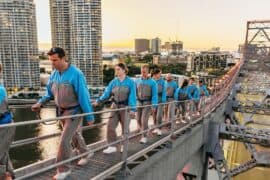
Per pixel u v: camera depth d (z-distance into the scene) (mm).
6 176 3066
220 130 12328
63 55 3643
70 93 3684
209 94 13883
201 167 11664
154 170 5844
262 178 22812
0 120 2869
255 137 12242
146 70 6453
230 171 12852
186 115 9547
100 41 68625
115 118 5246
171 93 9148
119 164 4336
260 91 29344
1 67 3066
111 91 5359
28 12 63969
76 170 4246
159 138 6934
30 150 18156
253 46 40625
